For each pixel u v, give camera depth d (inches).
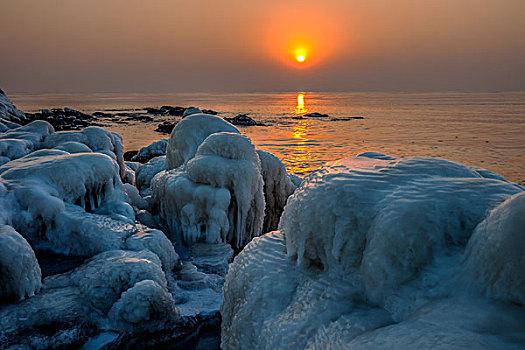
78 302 214.2
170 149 435.5
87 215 291.1
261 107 4402.1
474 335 77.5
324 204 128.3
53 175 307.1
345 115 2896.2
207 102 6102.4
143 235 283.3
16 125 722.8
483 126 1900.8
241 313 137.5
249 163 344.8
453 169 129.9
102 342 199.6
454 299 90.9
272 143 1298.0
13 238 215.8
